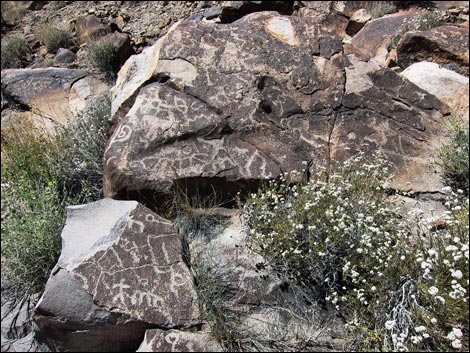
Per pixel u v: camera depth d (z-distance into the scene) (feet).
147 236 11.23
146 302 10.32
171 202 12.55
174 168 12.48
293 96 14.28
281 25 15.58
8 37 29.17
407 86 15.42
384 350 9.23
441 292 9.82
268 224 11.68
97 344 10.43
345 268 10.25
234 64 14.32
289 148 13.39
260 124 13.46
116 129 13.17
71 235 11.48
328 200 11.56
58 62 25.43
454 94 16.22
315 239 11.05
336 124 14.21
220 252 11.56
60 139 15.79
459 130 14.12
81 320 10.16
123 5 29.66
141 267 10.77
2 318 11.28
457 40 19.44
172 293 10.51
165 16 27.68
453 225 11.16
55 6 31.76
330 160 13.60
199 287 10.73
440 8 26.35
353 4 27.02
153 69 14.19
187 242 11.91
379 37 23.59
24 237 11.83
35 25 30.60
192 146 12.87
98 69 23.15
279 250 11.09
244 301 10.74
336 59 15.15
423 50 19.65
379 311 10.10
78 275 10.44
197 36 14.74
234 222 12.38
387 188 13.33
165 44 14.51
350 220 11.17
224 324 10.11
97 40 24.38
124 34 24.36
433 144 14.47
